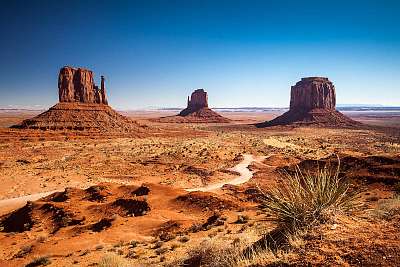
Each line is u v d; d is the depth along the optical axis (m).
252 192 40.03
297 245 5.11
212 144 111.19
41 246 22.84
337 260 4.40
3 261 20.38
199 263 8.41
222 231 20.27
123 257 17.05
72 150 95.56
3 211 41.16
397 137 143.88
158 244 18.80
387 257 4.22
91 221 30.83
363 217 5.90
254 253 5.70
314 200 5.99
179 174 61.72
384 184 30.80
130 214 31.19
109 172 65.12
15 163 73.62
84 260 17.83
